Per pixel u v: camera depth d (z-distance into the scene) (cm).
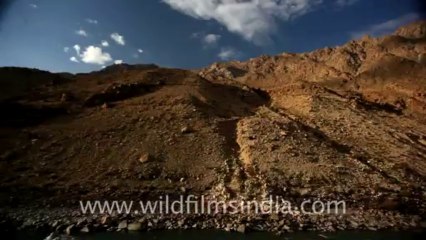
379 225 3434
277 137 5006
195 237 2986
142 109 5703
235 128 5416
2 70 7650
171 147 4716
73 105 5903
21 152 4469
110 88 6356
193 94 6316
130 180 4078
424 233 3281
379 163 4812
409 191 4162
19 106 5591
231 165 4403
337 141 5378
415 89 11375
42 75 8038
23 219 3272
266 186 3925
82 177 4091
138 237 2950
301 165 4416
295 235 3095
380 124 6197
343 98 7188
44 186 3856
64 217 3331
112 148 4662
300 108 6619
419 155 5253
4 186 3788
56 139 4816
